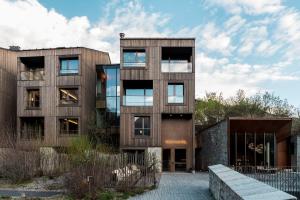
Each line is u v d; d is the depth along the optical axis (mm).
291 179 17016
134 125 25797
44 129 28312
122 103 25938
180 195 13852
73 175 13922
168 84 26047
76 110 28109
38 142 21969
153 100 25734
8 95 30625
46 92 28594
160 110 25688
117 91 30594
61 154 19594
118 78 30719
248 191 7223
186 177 21094
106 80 30859
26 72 28938
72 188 13500
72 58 28672
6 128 26922
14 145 19672
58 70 28531
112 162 16406
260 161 24328
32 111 28609
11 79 31156
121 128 25719
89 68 29781
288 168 23250
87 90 29266
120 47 25906
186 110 25641
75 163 16844
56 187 15508
